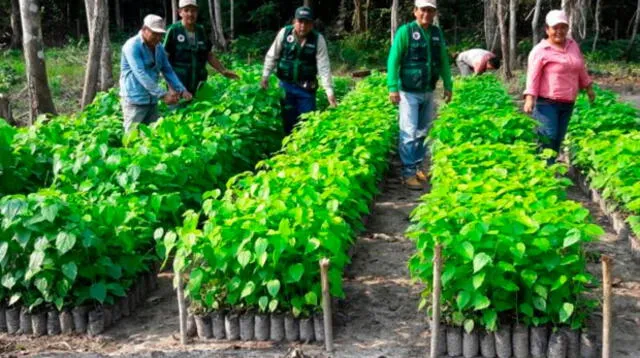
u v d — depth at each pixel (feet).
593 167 24.17
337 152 21.07
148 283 17.76
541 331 14.19
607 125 27.58
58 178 19.88
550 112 22.80
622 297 16.90
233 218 15.06
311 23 26.91
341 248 15.92
